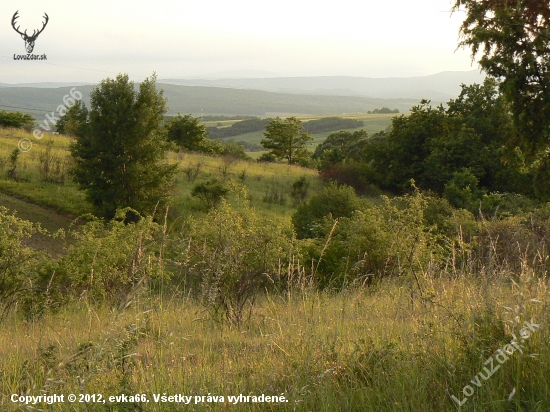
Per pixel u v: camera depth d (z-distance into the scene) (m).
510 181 36.34
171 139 57.03
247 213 11.52
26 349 5.41
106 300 8.53
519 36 13.19
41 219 23.70
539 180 17.11
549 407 3.32
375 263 10.73
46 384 3.90
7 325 7.34
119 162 24.42
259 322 6.21
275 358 4.57
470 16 13.01
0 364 4.79
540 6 11.98
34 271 9.18
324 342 4.49
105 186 25.11
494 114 40.03
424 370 3.85
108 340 4.52
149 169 25.47
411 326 4.84
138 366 4.40
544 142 15.53
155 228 10.27
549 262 6.30
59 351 4.87
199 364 4.54
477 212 26.50
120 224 10.93
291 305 6.45
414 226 11.44
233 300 6.71
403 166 41.69
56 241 20.12
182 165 38.69
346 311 5.79
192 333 5.77
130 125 25.02
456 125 41.34
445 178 37.88
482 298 4.62
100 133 24.78
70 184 29.67
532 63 13.81
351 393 3.71
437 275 6.50
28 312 8.20
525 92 14.74
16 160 31.00
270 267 7.84
